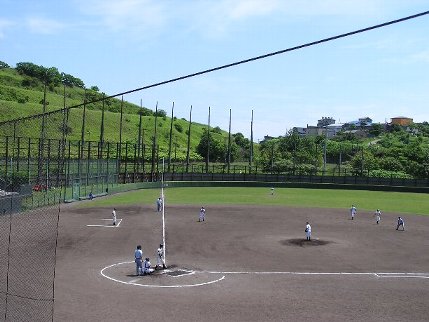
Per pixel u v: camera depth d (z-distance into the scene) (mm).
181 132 176500
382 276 29031
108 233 40906
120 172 91312
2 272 24750
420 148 141625
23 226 36750
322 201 72125
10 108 119562
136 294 24203
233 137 195750
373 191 91938
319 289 25984
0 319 17828
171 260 32031
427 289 26375
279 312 22031
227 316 21297
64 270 27828
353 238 41875
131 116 168000
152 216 51812
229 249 36000
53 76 183250
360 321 21109
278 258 33375
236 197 74750
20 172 64500
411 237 42938
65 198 59781
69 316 20453
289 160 127500
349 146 157000
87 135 123688
